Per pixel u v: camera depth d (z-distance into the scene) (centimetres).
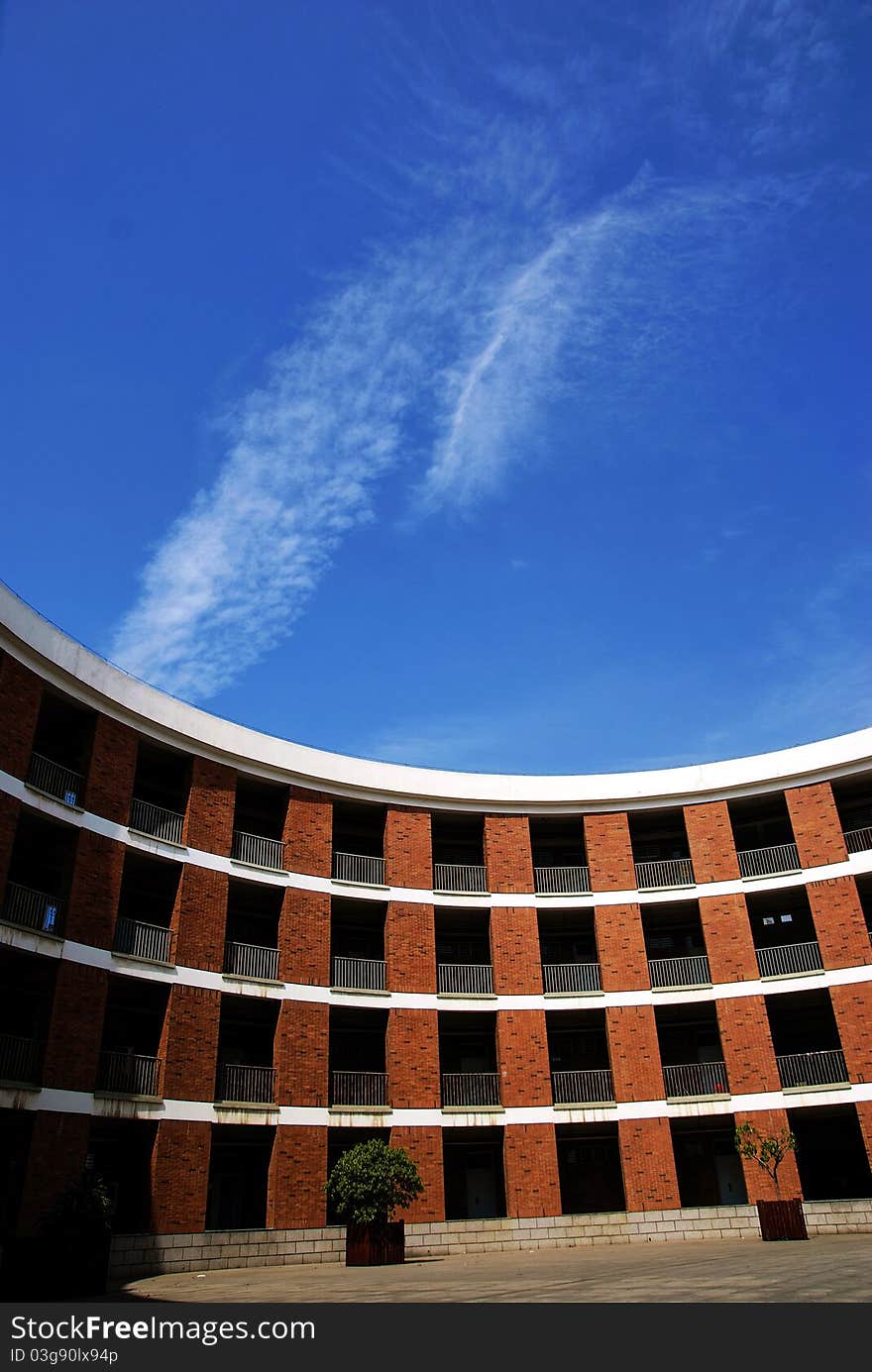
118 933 2402
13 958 2167
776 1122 2752
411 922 2933
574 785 3228
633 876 3136
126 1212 2338
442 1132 2706
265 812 2997
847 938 2870
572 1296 1259
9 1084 1981
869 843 3053
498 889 3078
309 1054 2622
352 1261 2175
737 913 3020
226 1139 2545
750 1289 1191
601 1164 3052
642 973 2995
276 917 2853
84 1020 2180
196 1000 2459
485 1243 2591
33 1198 1962
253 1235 2345
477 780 3177
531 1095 2814
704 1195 3005
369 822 3228
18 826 2327
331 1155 2764
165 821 2630
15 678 2242
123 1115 2202
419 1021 2811
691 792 3195
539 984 2967
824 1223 2609
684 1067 2939
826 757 3069
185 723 2681
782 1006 3092
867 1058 2734
